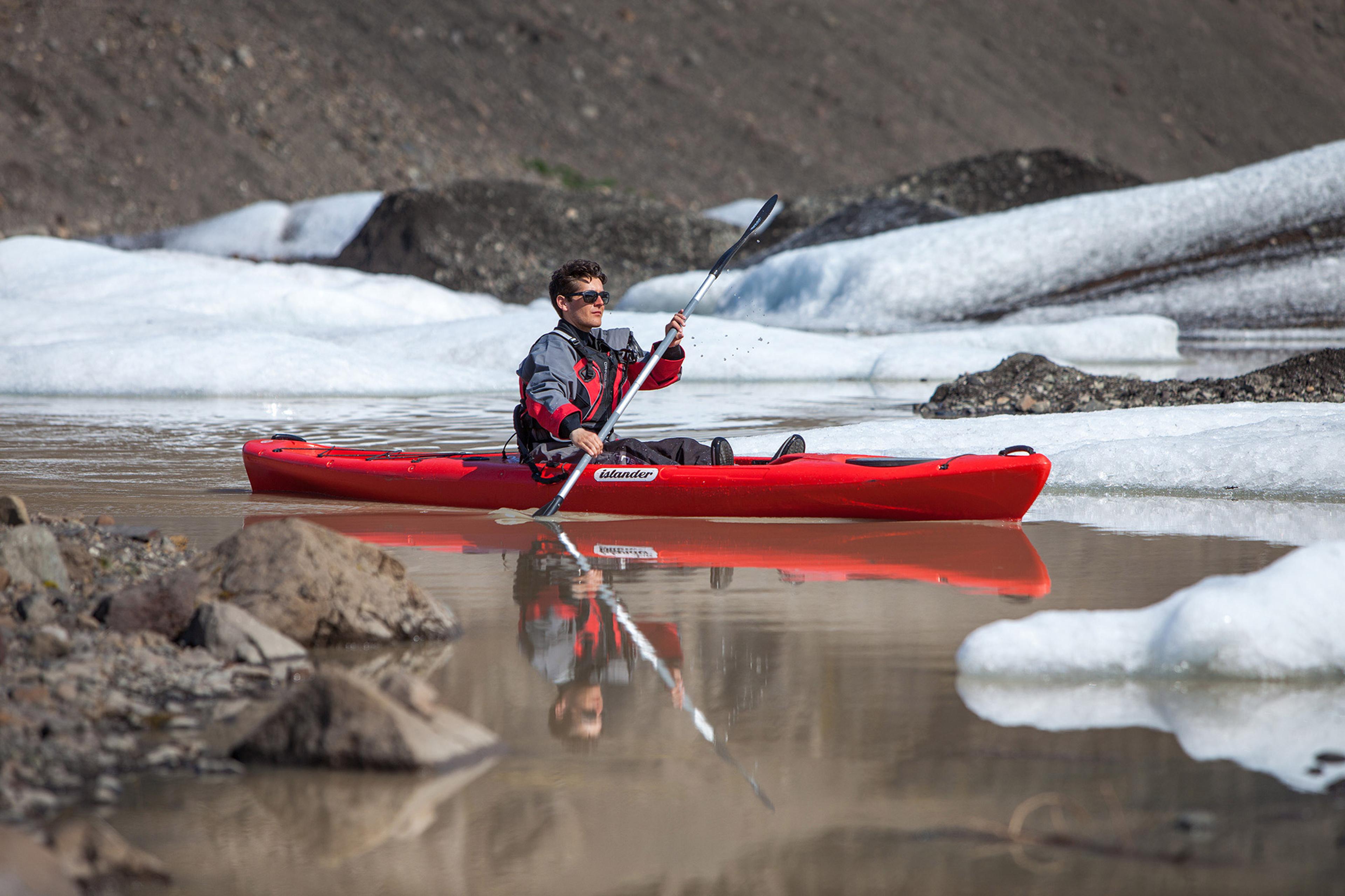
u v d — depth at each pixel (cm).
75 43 15462
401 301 7312
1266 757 802
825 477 1805
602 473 1884
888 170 19738
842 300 8581
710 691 966
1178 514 1809
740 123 19850
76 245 6950
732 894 624
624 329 1931
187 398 4081
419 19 19338
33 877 597
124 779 780
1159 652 976
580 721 898
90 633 1020
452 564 1493
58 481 2147
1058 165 12006
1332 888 623
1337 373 3281
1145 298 7844
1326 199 8575
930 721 885
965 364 5172
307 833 707
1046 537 1650
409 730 805
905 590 1334
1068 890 625
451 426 3145
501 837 700
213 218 13550
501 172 16900
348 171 15588
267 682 974
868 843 687
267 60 16788
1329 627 965
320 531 1139
